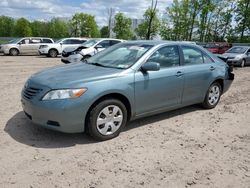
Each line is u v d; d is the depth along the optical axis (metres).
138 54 5.09
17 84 8.87
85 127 4.42
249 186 3.45
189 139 4.80
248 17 50.75
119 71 4.68
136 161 3.93
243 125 5.64
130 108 4.80
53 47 22.95
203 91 6.21
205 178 3.58
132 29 67.88
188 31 57.44
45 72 4.87
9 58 20.83
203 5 54.84
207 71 6.17
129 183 3.39
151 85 4.98
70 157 3.96
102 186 3.30
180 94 5.61
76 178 3.44
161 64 5.24
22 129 4.86
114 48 5.74
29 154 3.99
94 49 14.98
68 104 4.10
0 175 3.43
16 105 6.29
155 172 3.66
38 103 4.19
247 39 51.72
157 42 5.50
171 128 5.29
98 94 4.30
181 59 5.65
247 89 9.47
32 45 24.34
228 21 54.78
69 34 80.62
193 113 6.28
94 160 3.90
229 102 7.46
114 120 4.61
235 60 17.59
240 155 4.27
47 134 4.70
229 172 3.75
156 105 5.19
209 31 56.16
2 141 4.36
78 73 4.59
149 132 5.03
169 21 59.34
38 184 3.29
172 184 3.41
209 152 4.33
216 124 5.63
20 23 78.81
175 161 3.98
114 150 4.24
